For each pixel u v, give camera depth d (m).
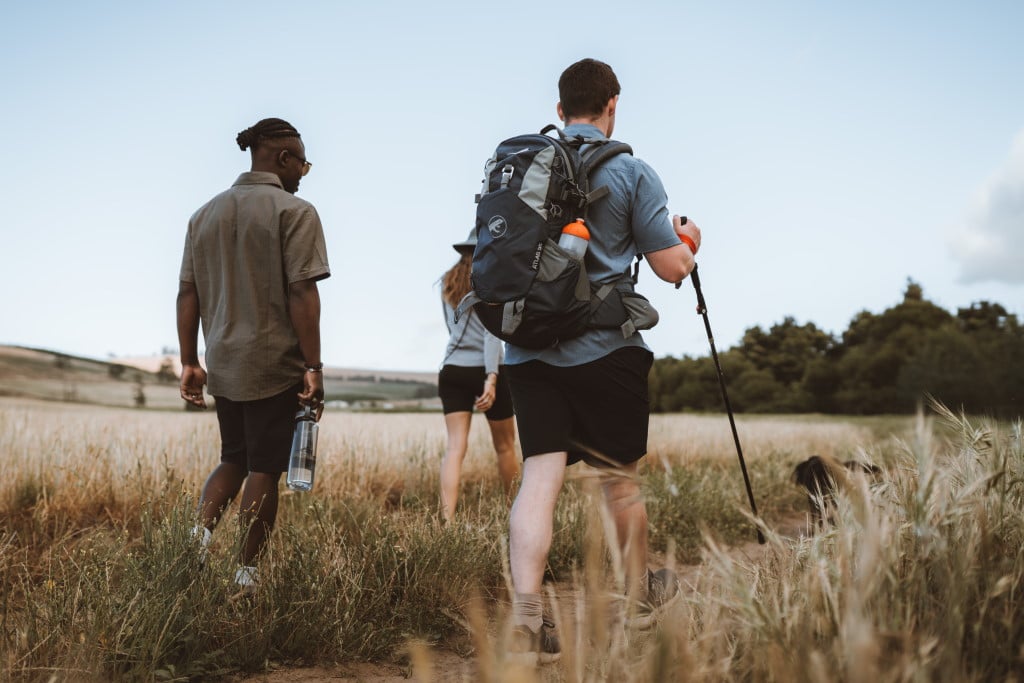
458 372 4.79
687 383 90.94
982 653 1.62
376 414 14.65
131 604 2.51
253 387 3.30
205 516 3.34
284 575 3.04
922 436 1.87
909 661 1.41
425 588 3.25
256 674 2.66
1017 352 56.88
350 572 3.19
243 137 3.64
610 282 2.73
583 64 3.07
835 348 95.81
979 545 1.80
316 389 3.37
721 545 1.89
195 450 5.99
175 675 2.49
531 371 2.77
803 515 6.64
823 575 1.69
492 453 7.51
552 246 2.59
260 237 3.34
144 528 3.06
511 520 2.63
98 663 2.35
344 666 2.75
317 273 3.36
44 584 2.82
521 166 2.68
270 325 3.35
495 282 2.59
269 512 3.32
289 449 3.39
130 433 6.60
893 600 1.63
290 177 3.67
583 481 1.79
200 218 3.52
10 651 2.33
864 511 1.67
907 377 62.22
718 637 1.68
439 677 2.56
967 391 56.44
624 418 2.74
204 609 2.69
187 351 3.61
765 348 95.25
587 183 2.75
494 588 3.56
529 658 2.18
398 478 6.58
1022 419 2.39
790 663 1.50
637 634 1.85
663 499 5.07
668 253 2.75
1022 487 2.18
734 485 6.62
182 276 3.57
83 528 4.33
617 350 2.70
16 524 4.35
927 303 89.94
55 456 5.25
